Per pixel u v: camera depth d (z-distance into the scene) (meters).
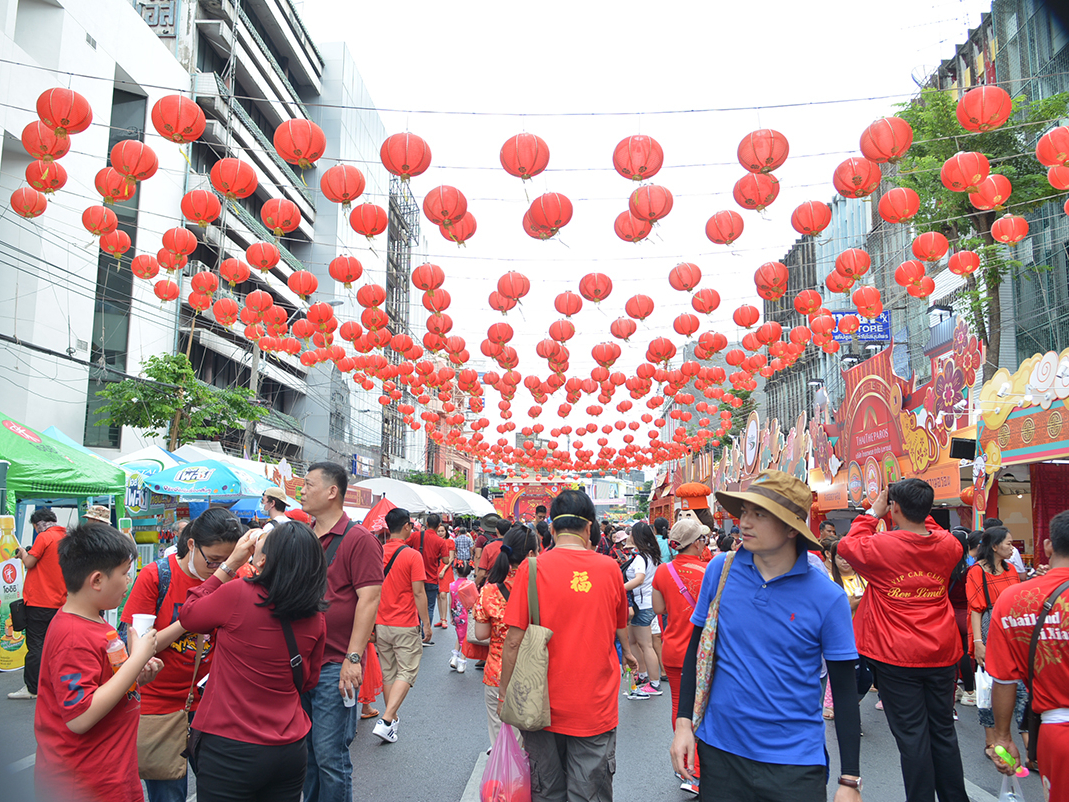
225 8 31.98
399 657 6.98
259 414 23.33
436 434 25.66
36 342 19.75
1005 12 22.64
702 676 3.07
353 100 48.59
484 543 15.23
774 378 45.88
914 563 4.35
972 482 12.72
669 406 47.12
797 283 39.16
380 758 6.14
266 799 3.19
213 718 3.09
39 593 7.55
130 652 3.12
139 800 3.16
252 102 38.19
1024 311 21.70
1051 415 10.02
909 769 4.21
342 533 4.68
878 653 4.40
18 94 18.89
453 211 7.61
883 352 14.64
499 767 4.10
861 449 15.70
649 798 5.25
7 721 6.81
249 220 32.19
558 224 7.58
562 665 3.77
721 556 3.29
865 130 6.87
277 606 3.14
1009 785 3.33
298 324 12.55
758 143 6.84
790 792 2.82
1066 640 2.98
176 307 26.59
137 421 20.20
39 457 9.79
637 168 7.04
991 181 7.78
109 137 23.11
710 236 8.44
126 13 24.17
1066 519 3.22
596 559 3.97
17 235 19.41
